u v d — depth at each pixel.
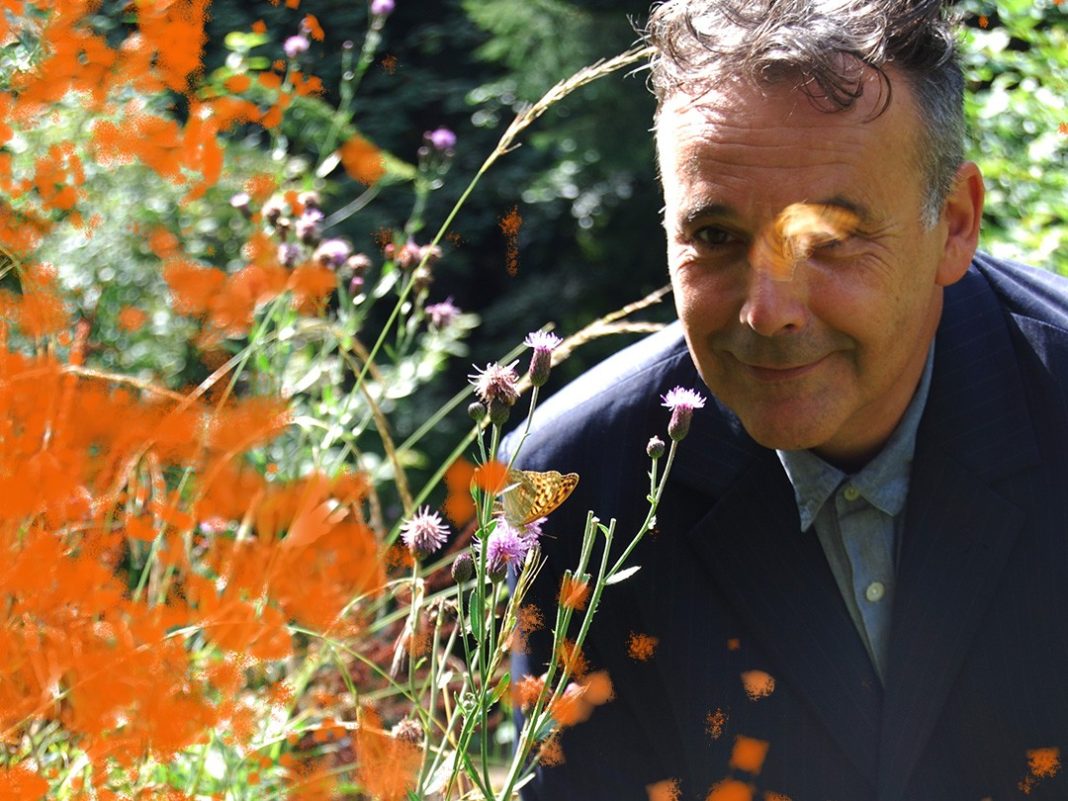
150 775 1.40
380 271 6.16
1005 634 1.37
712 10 1.21
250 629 1.41
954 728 1.38
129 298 2.34
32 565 1.37
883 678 1.41
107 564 1.63
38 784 1.26
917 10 1.19
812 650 1.41
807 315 1.18
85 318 2.23
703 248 1.20
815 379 1.21
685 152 1.19
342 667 1.36
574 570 1.49
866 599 1.40
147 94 1.96
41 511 1.46
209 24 4.62
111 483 1.65
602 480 1.49
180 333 2.33
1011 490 1.37
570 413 1.52
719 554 1.43
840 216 1.15
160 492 1.62
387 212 6.80
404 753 1.23
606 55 8.05
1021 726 1.37
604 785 1.49
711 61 1.18
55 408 1.57
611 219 8.43
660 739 1.49
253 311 1.97
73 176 1.77
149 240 2.38
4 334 1.57
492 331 8.04
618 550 1.47
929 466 1.37
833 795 1.41
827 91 1.14
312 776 1.52
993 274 1.50
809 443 1.24
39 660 1.36
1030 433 1.38
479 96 7.68
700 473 1.44
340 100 5.74
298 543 1.58
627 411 1.49
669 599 1.46
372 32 2.74
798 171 1.15
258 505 1.73
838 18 1.18
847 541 1.40
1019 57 2.65
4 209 1.72
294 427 2.11
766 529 1.42
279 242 2.02
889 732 1.37
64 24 1.68
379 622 1.71
